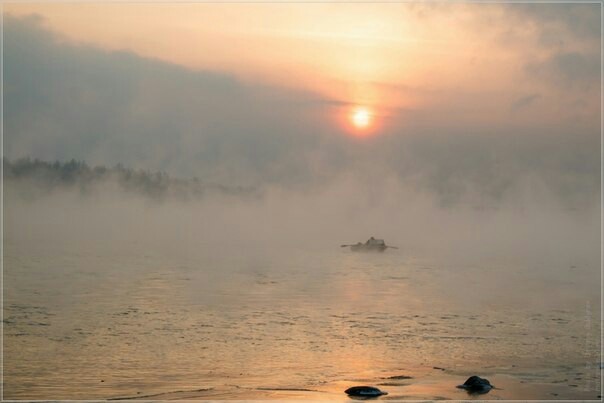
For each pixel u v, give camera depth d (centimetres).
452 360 3609
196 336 4144
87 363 3419
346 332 4347
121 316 4806
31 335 4088
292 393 2886
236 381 3097
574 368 3422
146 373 3241
